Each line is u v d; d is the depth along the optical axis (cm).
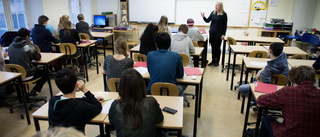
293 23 589
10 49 320
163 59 233
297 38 542
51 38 439
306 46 566
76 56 455
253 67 312
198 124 292
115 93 221
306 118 161
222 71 496
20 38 321
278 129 181
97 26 696
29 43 343
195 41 470
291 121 167
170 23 680
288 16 616
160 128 169
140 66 298
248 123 272
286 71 267
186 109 331
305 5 549
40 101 354
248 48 418
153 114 146
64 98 165
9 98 353
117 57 248
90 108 170
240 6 627
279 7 613
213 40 518
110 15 695
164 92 229
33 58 325
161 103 200
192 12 659
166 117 178
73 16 680
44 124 290
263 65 318
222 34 506
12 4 489
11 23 491
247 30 643
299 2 561
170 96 214
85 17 718
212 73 490
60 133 67
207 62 568
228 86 420
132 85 138
